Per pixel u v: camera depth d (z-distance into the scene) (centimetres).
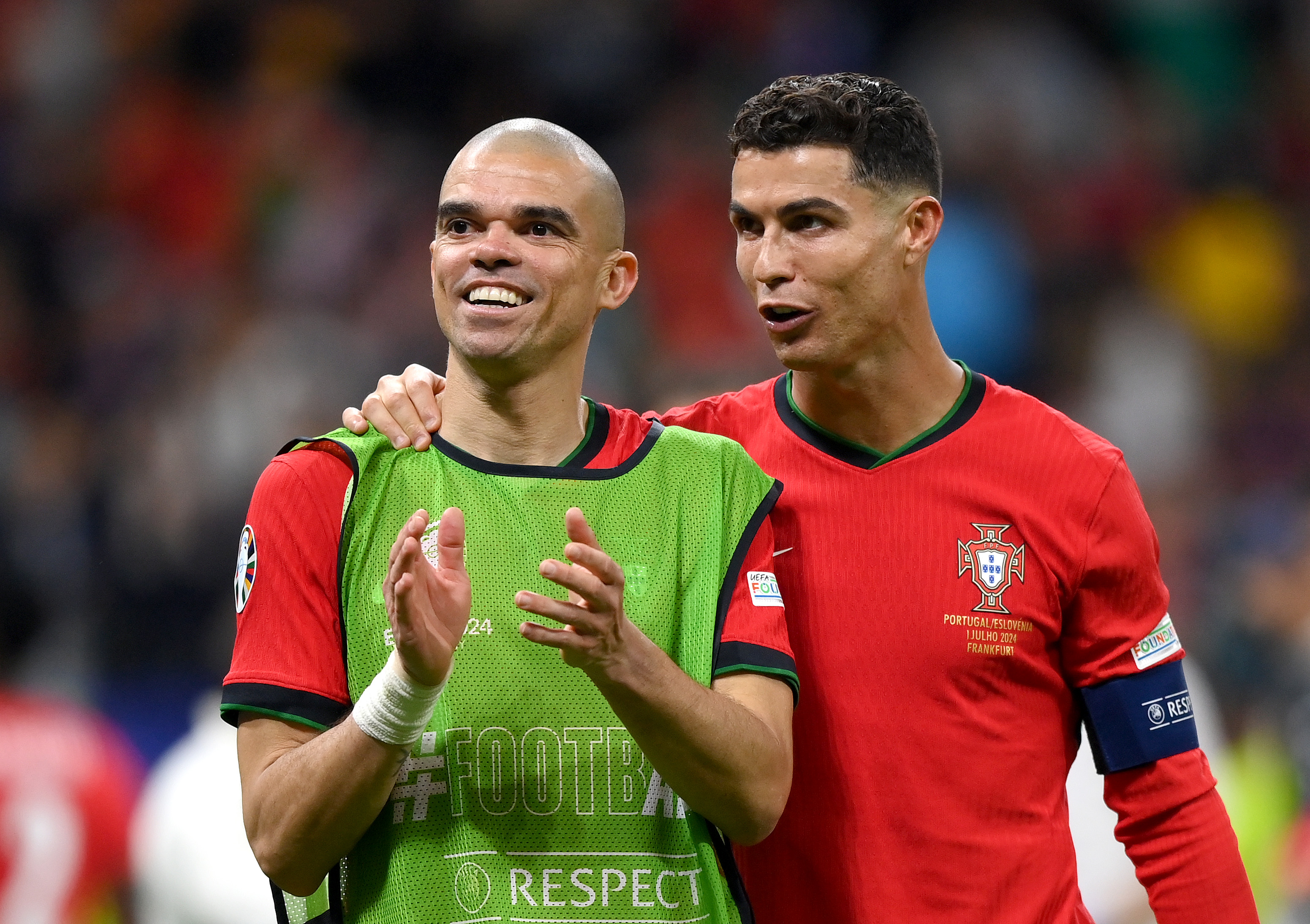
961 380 1200
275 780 980
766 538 1104
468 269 1044
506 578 1038
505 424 1072
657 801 1031
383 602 1027
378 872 1030
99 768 1809
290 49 4322
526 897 1011
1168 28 4466
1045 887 1160
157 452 3331
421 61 4331
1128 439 3831
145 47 4328
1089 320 3991
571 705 1027
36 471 3294
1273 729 2436
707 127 4188
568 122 4284
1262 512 3488
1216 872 1187
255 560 1036
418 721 958
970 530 1159
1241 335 4169
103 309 3853
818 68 4300
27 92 4256
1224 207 4281
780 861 1160
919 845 1143
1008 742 1160
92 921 1789
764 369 3572
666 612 1048
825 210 1107
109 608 2934
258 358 3541
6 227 4028
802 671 1158
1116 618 1178
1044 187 4122
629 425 1112
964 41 4275
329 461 1054
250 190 4094
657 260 3925
